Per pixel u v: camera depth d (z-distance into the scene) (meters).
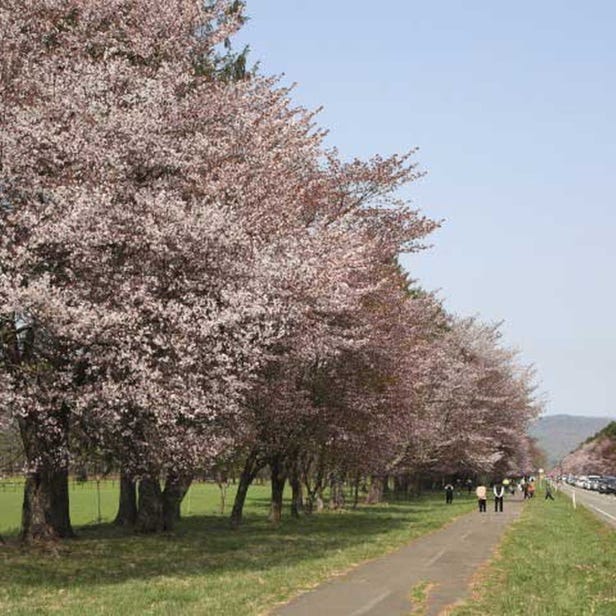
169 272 17.92
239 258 19.02
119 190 17.95
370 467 38.59
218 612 12.38
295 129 26.91
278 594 14.38
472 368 60.81
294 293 21.61
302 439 31.69
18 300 15.41
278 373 25.67
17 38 19.92
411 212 29.83
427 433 51.19
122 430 18.59
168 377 17.28
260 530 30.70
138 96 20.00
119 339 16.53
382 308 29.77
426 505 57.72
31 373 17.00
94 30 22.86
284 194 23.94
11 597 13.99
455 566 18.95
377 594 14.45
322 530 31.06
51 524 22.25
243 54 31.73
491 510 48.91
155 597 13.85
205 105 22.45
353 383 30.50
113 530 29.33
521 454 95.00
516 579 16.73
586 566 19.70
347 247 25.05
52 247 16.95
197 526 32.56
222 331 18.28
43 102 18.52
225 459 31.23
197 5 24.64
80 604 13.19
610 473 160.62
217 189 21.05
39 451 19.59
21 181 17.52
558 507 53.03
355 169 29.33
